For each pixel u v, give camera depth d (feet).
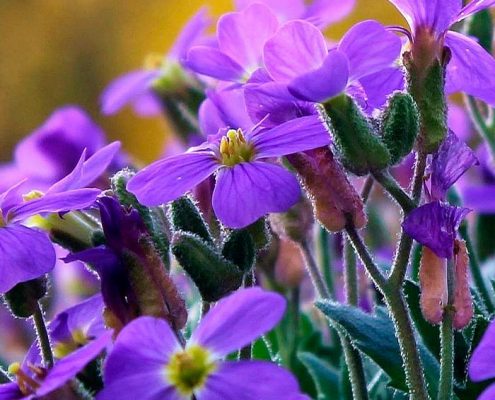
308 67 0.70
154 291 0.69
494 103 0.74
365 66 0.70
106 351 0.70
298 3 0.90
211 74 0.77
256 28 0.77
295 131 0.71
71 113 0.91
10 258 0.69
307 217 0.79
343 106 0.71
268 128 0.72
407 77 0.72
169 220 0.74
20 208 0.71
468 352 0.74
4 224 0.71
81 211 0.75
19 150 0.91
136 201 0.73
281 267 0.84
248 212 0.69
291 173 0.70
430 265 0.71
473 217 0.93
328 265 0.86
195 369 0.66
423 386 0.70
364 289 0.89
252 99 0.72
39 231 0.70
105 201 0.70
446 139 0.72
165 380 0.66
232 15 0.77
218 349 0.66
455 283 0.71
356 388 0.75
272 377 0.65
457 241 0.71
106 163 0.73
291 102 0.72
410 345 0.71
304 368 0.84
